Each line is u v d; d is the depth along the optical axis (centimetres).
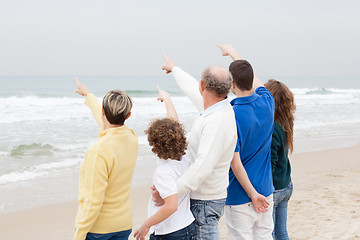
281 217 348
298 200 684
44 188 776
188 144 260
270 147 311
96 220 243
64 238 546
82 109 2216
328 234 511
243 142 271
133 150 257
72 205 687
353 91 5428
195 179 236
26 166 941
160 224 248
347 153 1156
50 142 1238
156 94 4047
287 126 316
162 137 238
